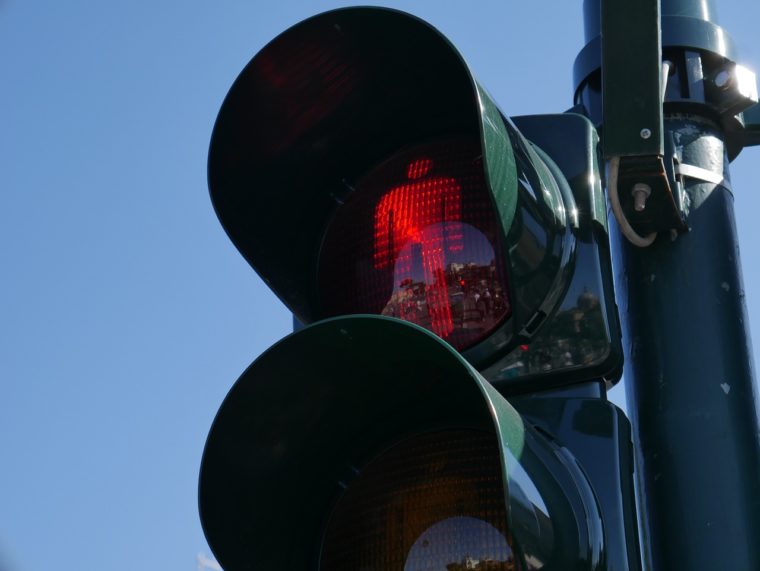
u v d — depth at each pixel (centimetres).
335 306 301
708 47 339
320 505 278
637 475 300
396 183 298
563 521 245
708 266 314
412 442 270
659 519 296
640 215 307
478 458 261
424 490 263
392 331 246
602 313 281
